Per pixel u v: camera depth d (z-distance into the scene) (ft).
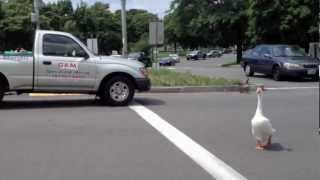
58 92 49.80
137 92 58.39
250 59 91.15
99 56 50.85
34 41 49.03
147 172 26.11
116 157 29.19
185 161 28.27
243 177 25.20
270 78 87.56
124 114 44.86
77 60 49.67
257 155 29.60
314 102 52.90
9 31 238.89
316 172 26.08
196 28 216.33
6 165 27.53
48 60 48.96
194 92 62.85
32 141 33.47
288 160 28.48
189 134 35.68
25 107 49.70
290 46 86.84
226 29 212.84
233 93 62.03
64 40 49.62
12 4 244.63
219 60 285.64
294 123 40.14
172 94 60.90
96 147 31.68
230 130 37.19
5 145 32.35
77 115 44.34
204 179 24.88
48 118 42.75
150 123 40.11
